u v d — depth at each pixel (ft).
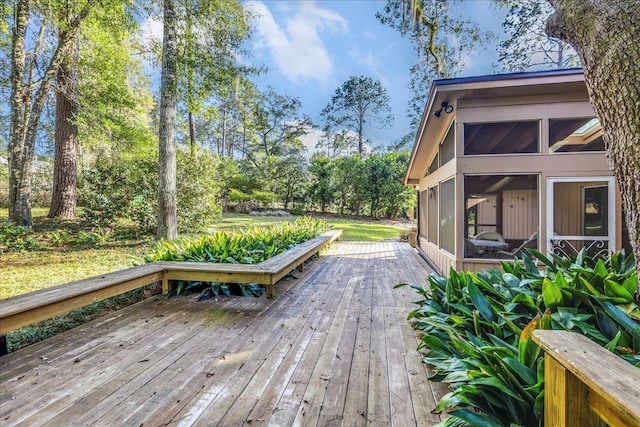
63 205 31.65
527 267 9.00
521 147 17.16
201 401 6.25
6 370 7.34
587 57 5.90
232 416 5.82
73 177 32.27
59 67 27.66
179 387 6.73
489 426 4.24
